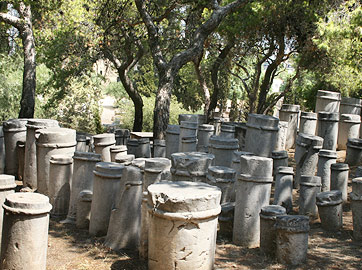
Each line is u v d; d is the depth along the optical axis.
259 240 4.47
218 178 4.72
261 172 4.43
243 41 13.24
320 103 9.48
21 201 3.53
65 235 4.74
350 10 10.62
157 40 8.80
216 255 4.20
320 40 10.98
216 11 8.80
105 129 16.44
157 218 3.42
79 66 12.26
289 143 9.83
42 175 5.64
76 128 15.02
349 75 11.23
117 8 10.77
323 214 5.01
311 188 5.41
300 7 11.16
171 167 4.48
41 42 12.34
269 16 11.40
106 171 4.64
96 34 10.33
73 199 5.18
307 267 3.93
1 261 3.58
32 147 6.17
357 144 7.51
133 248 4.33
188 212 3.33
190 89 21.28
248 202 4.44
